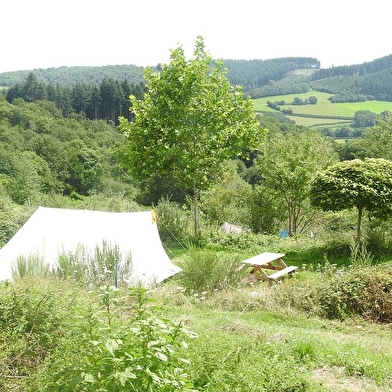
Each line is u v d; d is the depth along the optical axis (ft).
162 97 63.00
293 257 50.57
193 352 13.48
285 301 30.09
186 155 61.16
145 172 66.13
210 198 84.38
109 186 210.79
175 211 68.90
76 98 354.95
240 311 29.14
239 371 13.58
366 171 47.52
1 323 15.42
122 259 37.29
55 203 83.15
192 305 28.45
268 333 21.57
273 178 76.33
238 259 37.96
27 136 239.50
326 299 29.17
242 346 15.29
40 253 37.93
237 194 89.20
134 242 40.32
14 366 14.20
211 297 31.48
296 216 82.89
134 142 65.21
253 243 58.70
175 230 64.03
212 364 13.16
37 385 10.86
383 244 48.37
